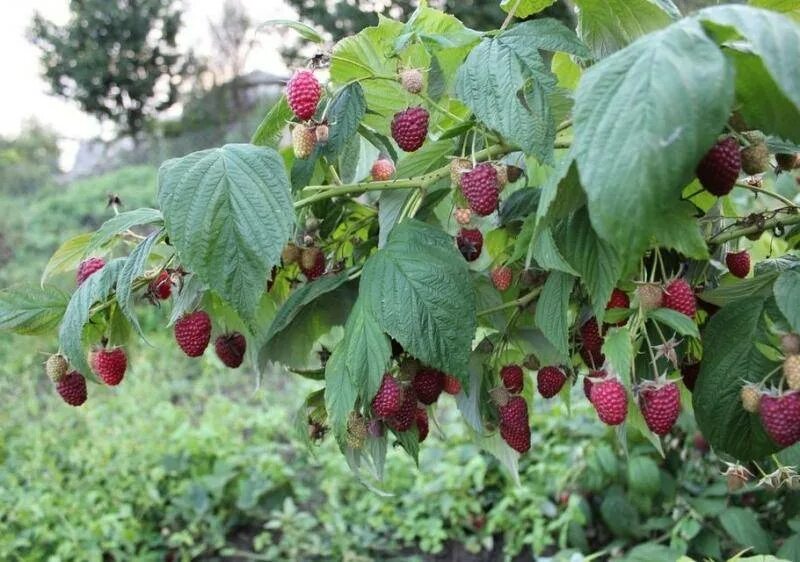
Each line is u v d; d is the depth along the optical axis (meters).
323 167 0.56
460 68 0.47
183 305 0.53
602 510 1.25
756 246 0.69
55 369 0.55
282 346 0.62
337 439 0.50
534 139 0.45
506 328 0.57
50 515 1.51
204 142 5.27
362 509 1.61
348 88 0.52
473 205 0.50
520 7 0.53
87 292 0.51
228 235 0.47
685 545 1.10
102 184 4.52
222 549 1.55
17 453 1.81
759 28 0.36
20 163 5.20
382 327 0.48
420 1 0.54
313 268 0.58
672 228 0.43
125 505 1.53
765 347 0.46
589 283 0.46
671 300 0.47
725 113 0.35
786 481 0.56
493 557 1.48
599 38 0.51
